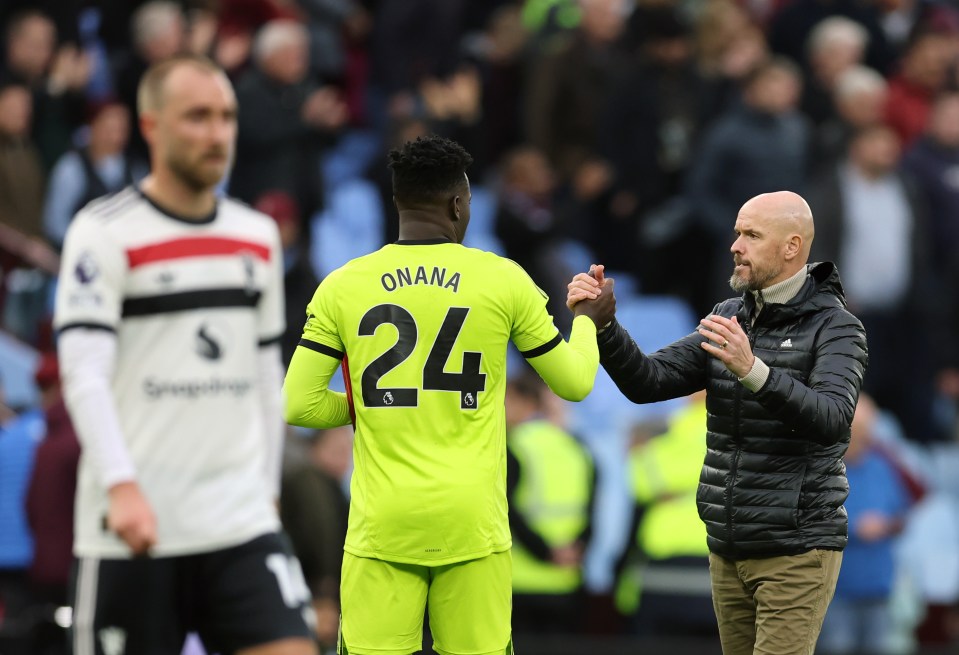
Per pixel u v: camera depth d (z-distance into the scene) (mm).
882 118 47094
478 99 48125
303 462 27969
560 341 16266
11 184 40188
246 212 19141
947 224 44656
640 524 33688
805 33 48531
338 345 16219
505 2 52844
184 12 47875
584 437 37062
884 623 34438
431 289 15961
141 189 18609
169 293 18297
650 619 33406
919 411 42750
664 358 17172
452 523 15750
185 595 18453
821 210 41094
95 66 47938
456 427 15898
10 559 30000
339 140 49438
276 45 42781
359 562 16062
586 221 45219
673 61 45906
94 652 18250
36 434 30609
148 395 18250
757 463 16359
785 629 16234
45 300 40031
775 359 16500
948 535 40156
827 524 16328
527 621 32906
